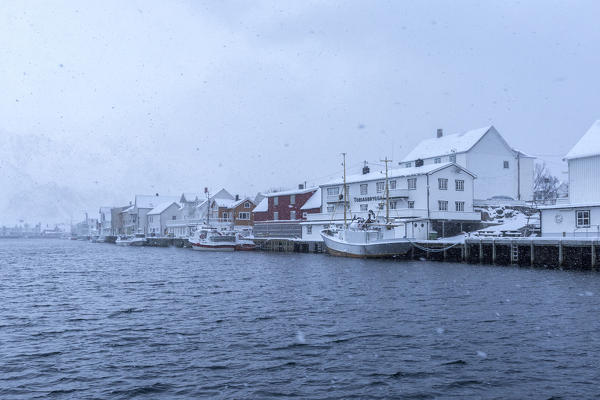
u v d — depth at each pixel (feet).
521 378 43.55
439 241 165.37
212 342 56.03
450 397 39.65
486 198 225.97
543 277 112.37
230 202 343.26
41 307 80.07
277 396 39.99
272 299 86.22
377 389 41.34
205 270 147.95
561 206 145.28
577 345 53.36
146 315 72.33
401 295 88.69
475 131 235.20
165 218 417.28
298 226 261.85
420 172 201.05
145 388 41.78
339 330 61.21
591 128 159.02
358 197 228.22
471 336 57.67
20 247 401.29
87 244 497.05
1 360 49.60
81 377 44.60
